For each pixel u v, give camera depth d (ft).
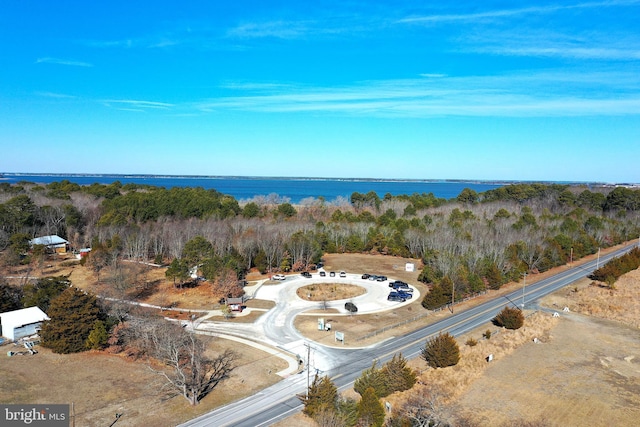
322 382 160.56
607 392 178.70
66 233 447.83
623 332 246.27
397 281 333.21
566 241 417.49
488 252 357.00
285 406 163.94
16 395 167.12
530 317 267.39
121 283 282.97
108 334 215.31
